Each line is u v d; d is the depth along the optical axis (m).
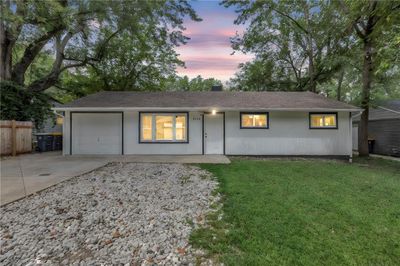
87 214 3.63
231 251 2.63
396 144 11.66
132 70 18.36
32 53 13.61
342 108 9.84
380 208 3.90
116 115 10.61
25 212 3.70
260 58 19.45
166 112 10.62
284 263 2.39
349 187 5.21
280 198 4.38
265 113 10.52
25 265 2.35
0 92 11.03
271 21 17.25
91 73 17.92
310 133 10.44
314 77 16.56
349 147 10.29
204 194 4.66
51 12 10.63
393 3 7.71
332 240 2.84
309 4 15.79
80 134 10.59
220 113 10.62
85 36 14.31
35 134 12.45
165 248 2.69
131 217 3.54
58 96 19.27
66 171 6.79
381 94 11.57
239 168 7.32
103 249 2.65
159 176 6.24
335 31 13.51
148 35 17.20
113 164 8.11
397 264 2.39
